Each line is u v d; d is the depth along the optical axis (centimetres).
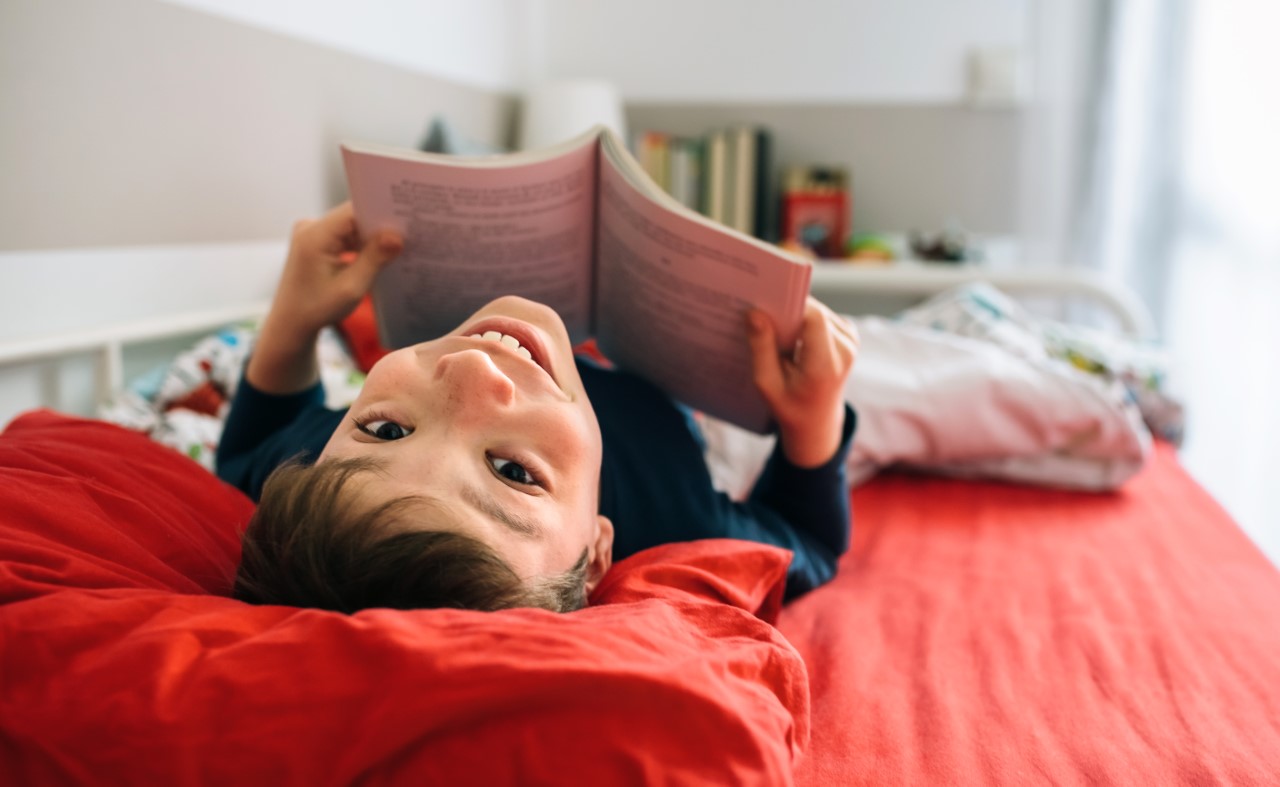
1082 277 195
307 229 88
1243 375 227
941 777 65
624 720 44
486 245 83
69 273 116
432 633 46
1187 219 229
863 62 254
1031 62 238
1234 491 229
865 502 135
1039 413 138
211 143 140
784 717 52
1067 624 90
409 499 55
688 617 60
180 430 114
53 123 112
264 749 43
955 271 201
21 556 55
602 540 76
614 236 83
